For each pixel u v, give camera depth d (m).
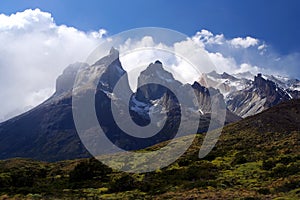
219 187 43.84
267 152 64.94
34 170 66.00
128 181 48.88
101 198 41.88
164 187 46.72
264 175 48.25
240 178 48.53
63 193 46.41
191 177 51.16
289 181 41.75
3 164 75.69
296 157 56.06
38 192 46.84
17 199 41.16
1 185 51.16
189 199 37.28
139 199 40.12
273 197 36.00
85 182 53.75
